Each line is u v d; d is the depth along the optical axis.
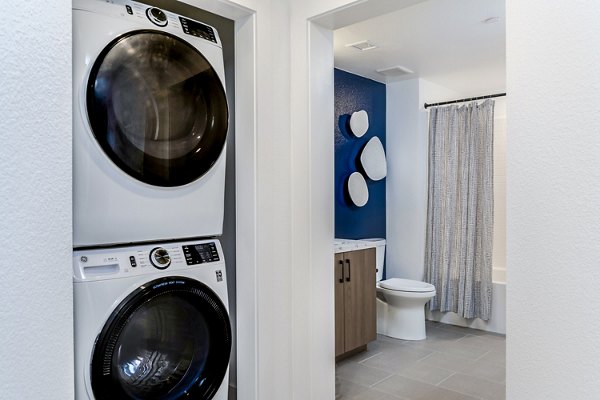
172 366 1.62
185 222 1.67
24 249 0.49
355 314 3.38
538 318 1.08
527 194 1.12
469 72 4.21
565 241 1.03
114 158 1.44
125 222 1.49
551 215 1.06
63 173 0.54
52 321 0.52
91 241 1.42
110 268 1.45
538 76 1.09
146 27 1.57
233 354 2.06
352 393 2.69
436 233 4.35
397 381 2.88
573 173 1.02
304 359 2.02
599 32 0.97
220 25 2.19
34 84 0.50
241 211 1.97
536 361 1.08
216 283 1.74
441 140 4.32
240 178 1.98
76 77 1.37
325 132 2.07
